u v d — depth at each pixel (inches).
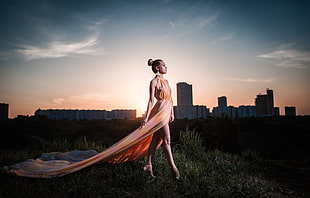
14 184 151.2
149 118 189.6
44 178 165.8
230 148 462.0
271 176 227.9
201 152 275.1
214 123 482.0
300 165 289.1
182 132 306.2
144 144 199.8
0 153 270.2
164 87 192.7
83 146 313.9
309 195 172.7
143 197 142.0
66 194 141.7
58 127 1301.7
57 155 236.5
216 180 187.3
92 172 175.9
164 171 193.5
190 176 186.2
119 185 160.4
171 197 147.9
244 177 203.2
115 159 195.9
